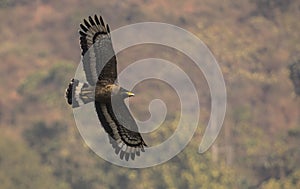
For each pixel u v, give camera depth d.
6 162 123.94
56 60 172.50
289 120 148.38
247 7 188.38
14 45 178.62
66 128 135.12
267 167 126.38
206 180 111.56
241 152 130.00
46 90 151.12
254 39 177.62
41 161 125.75
